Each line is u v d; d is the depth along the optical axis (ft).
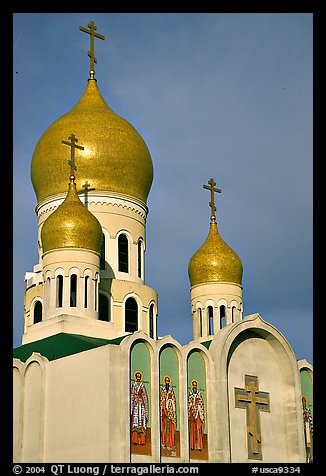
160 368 179.52
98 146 232.12
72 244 205.67
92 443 165.78
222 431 182.39
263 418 194.59
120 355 170.91
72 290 207.51
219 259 234.17
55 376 180.34
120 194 232.73
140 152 239.30
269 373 200.54
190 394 183.42
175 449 175.73
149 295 228.84
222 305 232.32
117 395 167.43
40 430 177.17
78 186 230.68
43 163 236.43
